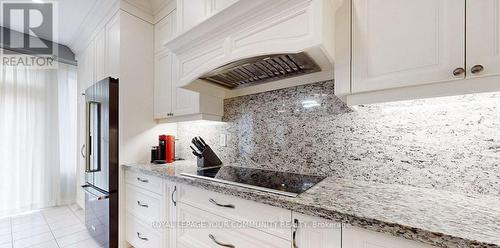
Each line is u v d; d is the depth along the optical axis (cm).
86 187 224
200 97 174
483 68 69
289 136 150
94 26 253
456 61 74
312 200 87
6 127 290
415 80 81
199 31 133
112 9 213
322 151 135
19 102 299
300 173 144
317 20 91
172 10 203
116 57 205
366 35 92
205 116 179
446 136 99
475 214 72
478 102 92
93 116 220
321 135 136
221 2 133
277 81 155
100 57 241
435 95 80
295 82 146
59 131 330
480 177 91
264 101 165
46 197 316
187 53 148
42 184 313
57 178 326
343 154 127
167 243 150
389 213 73
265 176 135
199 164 175
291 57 115
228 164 187
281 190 100
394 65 85
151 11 223
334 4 100
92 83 264
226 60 122
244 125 177
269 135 161
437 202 84
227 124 190
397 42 85
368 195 93
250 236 102
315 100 139
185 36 141
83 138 289
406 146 108
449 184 98
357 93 96
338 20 100
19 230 241
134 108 207
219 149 196
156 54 222
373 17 91
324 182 117
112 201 189
